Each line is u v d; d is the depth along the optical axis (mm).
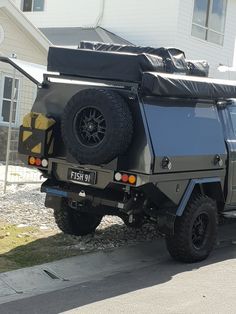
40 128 4684
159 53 4969
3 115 10477
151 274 4426
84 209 4914
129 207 4523
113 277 4324
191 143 4699
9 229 5434
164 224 4578
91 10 14344
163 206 4637
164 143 4391
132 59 4371
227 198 5254
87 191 4711
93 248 5043
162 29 13242
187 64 5312
